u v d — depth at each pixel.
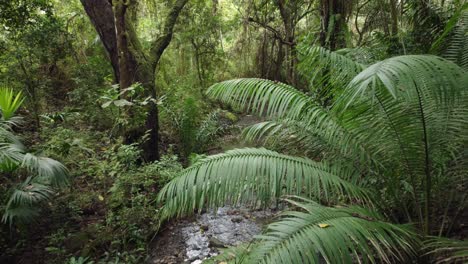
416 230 2.03
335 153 2.40
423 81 1.46
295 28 8.91
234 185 1.91
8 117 3.49
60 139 4.25
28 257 3.04
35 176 3.18
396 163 2.24
